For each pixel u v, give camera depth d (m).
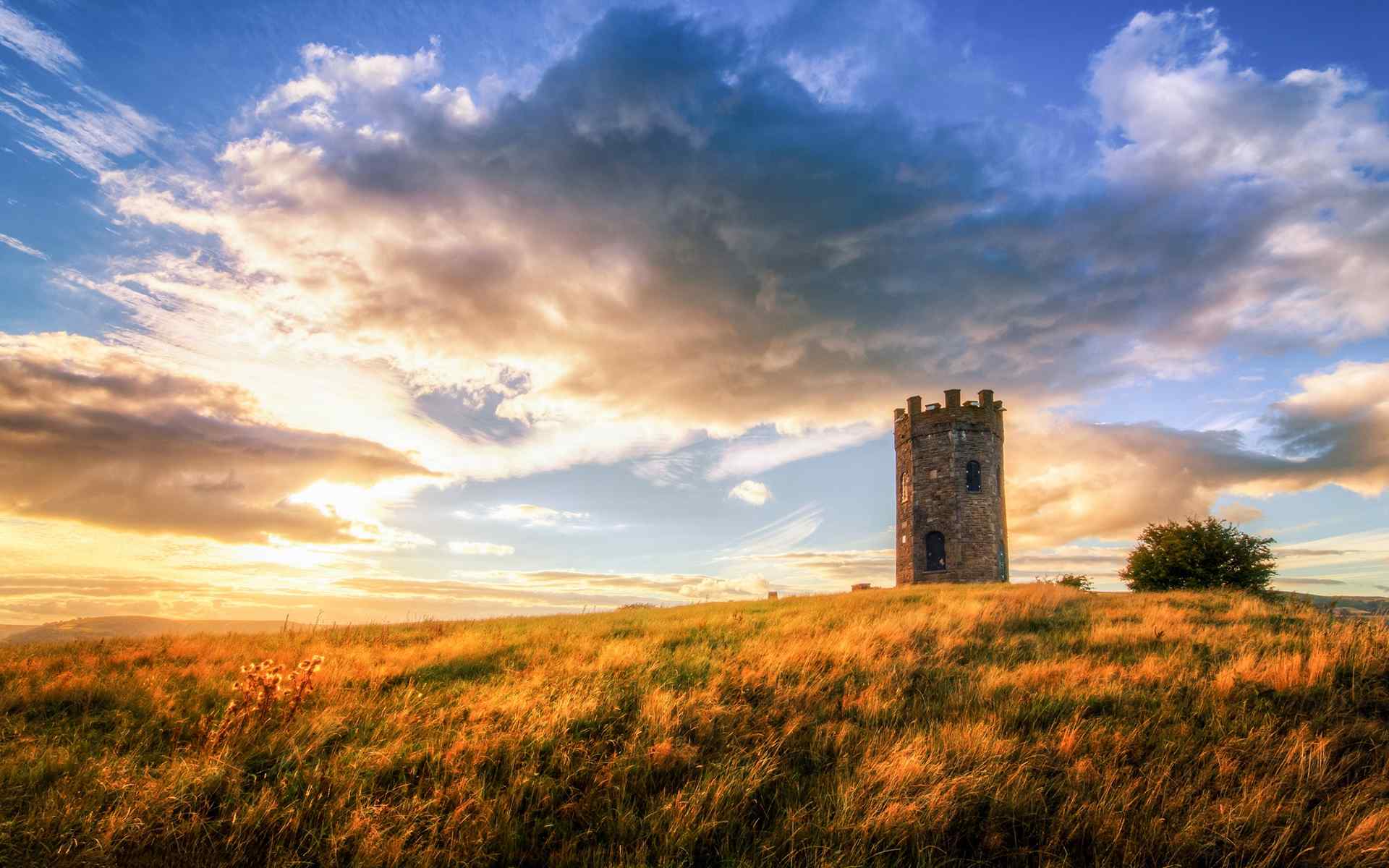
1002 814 5.46
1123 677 9.05
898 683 9.04
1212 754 6.43
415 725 7.07
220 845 4.88
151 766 5.93
